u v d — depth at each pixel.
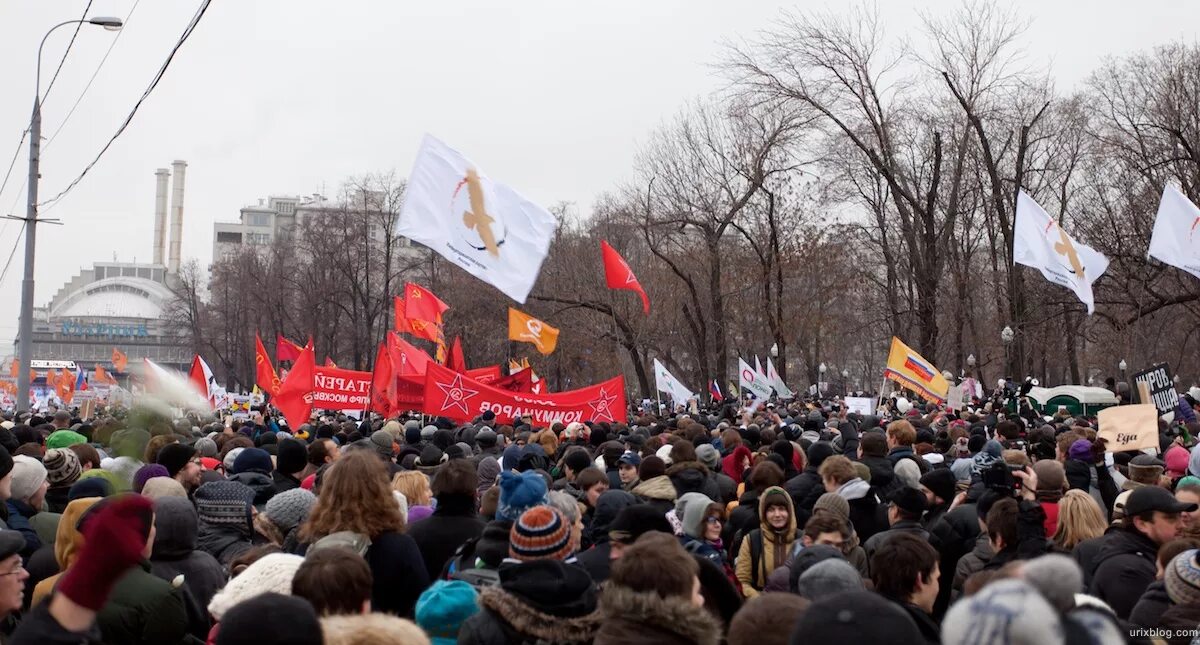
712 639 3.84
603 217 54.66
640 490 7.47
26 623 2.73
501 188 11.35
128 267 171.25
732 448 11.66
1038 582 2.95
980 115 36.91
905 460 8.52
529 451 9.77
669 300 46.84
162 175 166.88
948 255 40.47
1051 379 65.25
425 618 4.79
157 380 5.73
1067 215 42.97
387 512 5.54
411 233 10.90
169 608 4.91
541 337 22.73
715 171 41.44
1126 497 6.87
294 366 17.12
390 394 17.92
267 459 8.84
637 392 64.69
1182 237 14.66
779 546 7.08
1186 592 4.74
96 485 6.78
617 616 3.87
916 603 5.18
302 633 3.02
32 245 23.91
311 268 69.00
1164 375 13.70
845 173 42.28
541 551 4.48
